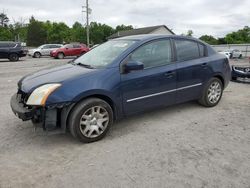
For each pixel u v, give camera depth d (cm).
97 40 8750
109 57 436
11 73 1171
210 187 286
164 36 482
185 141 400
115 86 405
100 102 394
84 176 307
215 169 321
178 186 288
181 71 488
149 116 514
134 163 335
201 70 524
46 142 400
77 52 2588
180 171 317
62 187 288
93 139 397
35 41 8175
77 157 353
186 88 505
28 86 387
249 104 604
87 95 381
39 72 446
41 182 296
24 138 413
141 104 445
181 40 505
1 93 721
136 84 428
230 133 430
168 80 469
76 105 380
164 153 361
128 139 409
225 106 584
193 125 466
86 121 388
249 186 288
